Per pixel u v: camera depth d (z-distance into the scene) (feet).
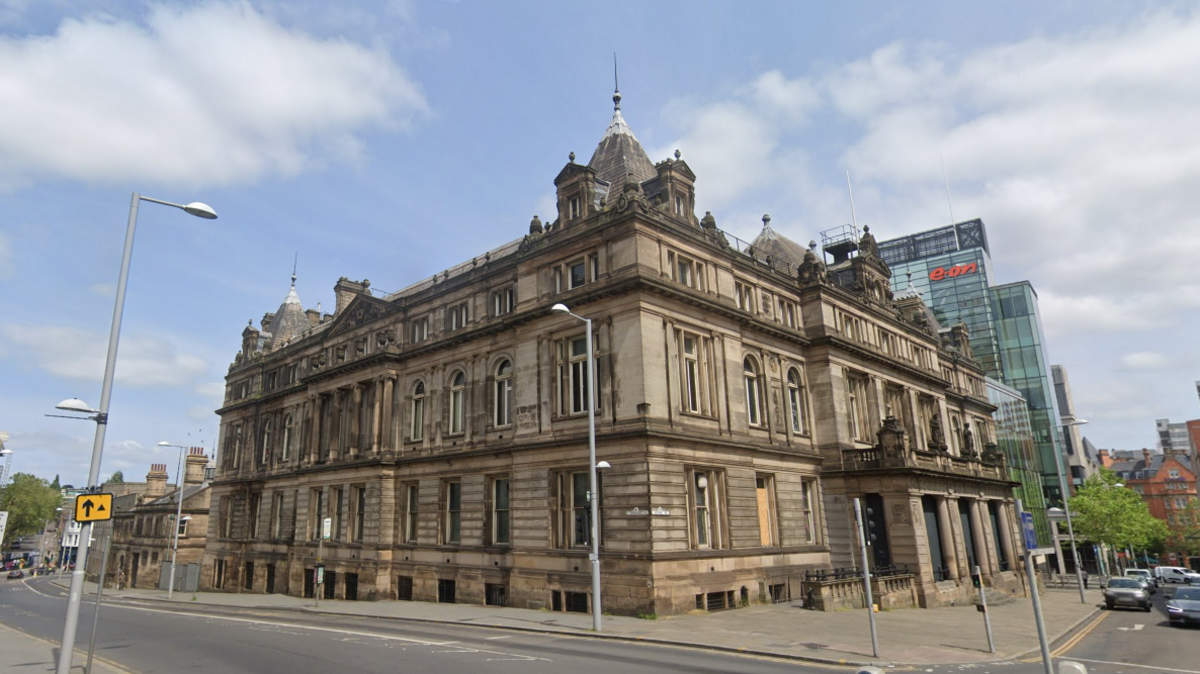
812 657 64.80
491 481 127.54
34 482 434.71
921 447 174.60
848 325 158.30
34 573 434.30
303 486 170.40
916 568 125.49
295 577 165.27
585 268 118.11
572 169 124.67
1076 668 36.63
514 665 59.26
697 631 81.82
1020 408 272.72
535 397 119.96
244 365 227.20
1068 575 308.19
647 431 101.60
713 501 114.01
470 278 140.36
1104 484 275.39
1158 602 176.65
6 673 59.00
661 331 111.14
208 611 128.06
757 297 136.98
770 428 129.49
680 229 119.65
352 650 68.80
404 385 150.71
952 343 235.20
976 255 343.05
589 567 104.99
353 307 171.12
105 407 56.54
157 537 264.31
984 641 79.71
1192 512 387.75
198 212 61.72
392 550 142.51
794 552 125.18
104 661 65.00
